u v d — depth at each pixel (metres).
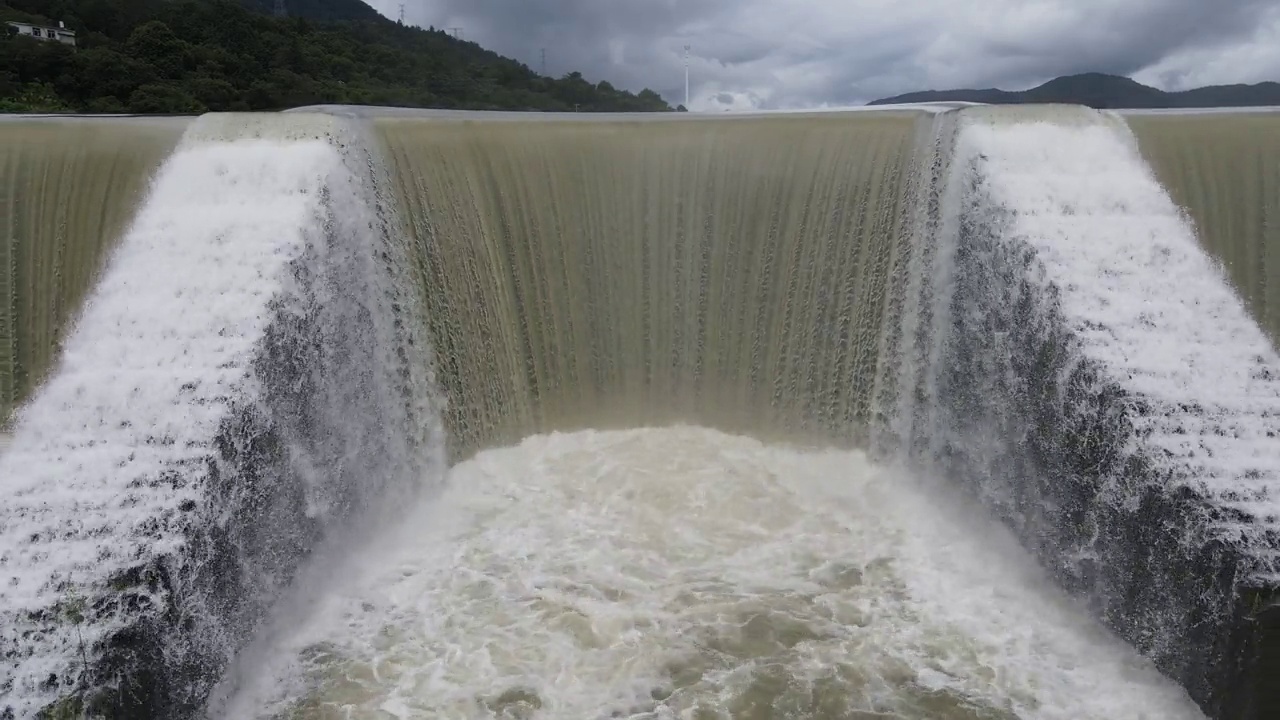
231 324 13.03
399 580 14.23
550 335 19.30
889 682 11.86
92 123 17.08
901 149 17.47
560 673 12.11
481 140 18.30
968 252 15.86
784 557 14.84
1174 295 13.79
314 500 13.80
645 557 14.89
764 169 18.64
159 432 11.73
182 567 10.48
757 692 11.73
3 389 17.16
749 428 19.42
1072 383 12.99
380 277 16.45
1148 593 11.48
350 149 16.31
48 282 17.14
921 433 17.05
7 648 9.57
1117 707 11.20
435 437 17.55
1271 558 10.17
